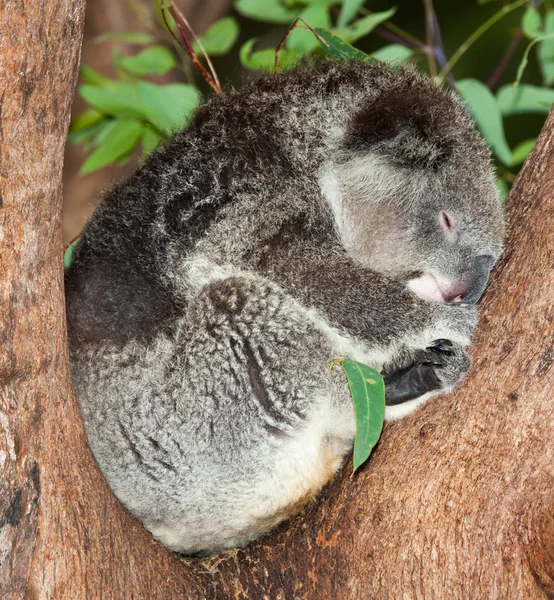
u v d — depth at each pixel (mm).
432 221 6258
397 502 4930
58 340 4316
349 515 5121
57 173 4164
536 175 5543
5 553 4012
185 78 12742
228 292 5707
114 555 4508
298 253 5859
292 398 5645
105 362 5852
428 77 6727
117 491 5781
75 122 9836
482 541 4621
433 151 6117
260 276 5805
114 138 8766
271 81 6473
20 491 4074
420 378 5387
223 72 13727
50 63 3963
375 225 6391
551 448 4598
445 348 5371
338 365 5758
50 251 4227
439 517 4758
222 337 5672
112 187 6539
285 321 5684
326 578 5043
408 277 6395
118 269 6035
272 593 5105
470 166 6215
